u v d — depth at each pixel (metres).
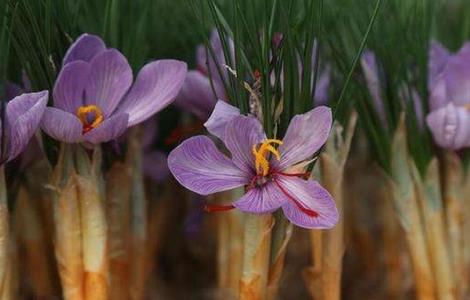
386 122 0.78
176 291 0.88
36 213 0.79
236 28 0.71
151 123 0.82
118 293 0.77
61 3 0.75
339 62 0.77
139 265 0.80
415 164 0.78
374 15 0.71
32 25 0.72
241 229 0.80
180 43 0.84
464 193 0.79
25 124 0.69
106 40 0.76
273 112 0.72
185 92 0.78
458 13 0.87
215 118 0.70
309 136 0.71
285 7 0.74
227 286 0.82
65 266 0.74
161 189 0.86
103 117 0.73
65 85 0.72
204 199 0.84
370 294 0.87
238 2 0.73
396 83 0.77
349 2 0.79
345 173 0.86
